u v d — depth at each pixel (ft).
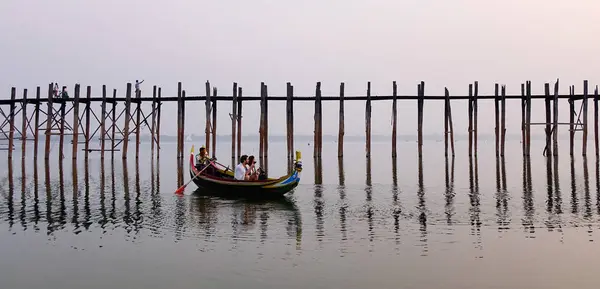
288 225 41.57
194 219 44.42
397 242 35.53
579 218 43.80
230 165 115.44
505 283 27.14
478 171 91.50
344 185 70.49
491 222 42.37
